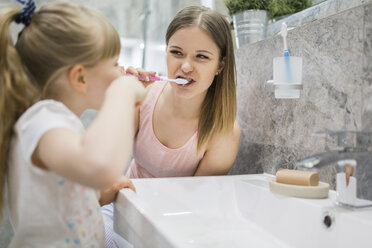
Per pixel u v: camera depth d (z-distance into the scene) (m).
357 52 0.72
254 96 1.11
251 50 1.12
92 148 0.49
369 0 0.77
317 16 0.95
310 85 0.86
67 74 0.59
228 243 0.67
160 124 1.09
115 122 0.52
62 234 0.60
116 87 0.59
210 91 1.08
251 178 0.96
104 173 0.49
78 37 0.58
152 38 1.75
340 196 0.63
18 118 0.59
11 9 0.60
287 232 0.72
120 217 0.76
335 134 0.62
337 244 0.60
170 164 1.11
